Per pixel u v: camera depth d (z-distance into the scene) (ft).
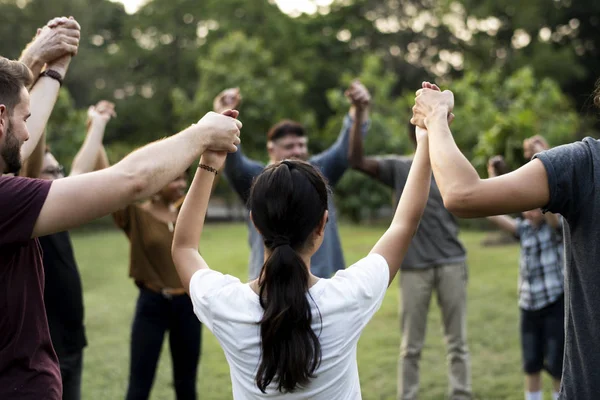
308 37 118.11
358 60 123.44
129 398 13.60
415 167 6.68
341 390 5.76
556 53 105.60
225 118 6.15
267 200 5.82
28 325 5.94
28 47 7.82
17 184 5.49
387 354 20.79
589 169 5.62
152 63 123.95
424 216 15.51
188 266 6.27
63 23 7.94
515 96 55.06
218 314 5.77
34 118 7.54
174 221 14.12
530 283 14.15
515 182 5.60
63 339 11.15
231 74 86.43
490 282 33.94
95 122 11.85
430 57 129.18
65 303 11.14
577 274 5.80
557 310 13.84
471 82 59.62
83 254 51.47
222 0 119.55
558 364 13.78
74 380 11.34
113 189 5.44
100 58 114.01
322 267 12.65
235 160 12.96
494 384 17.28
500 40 116.88
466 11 117.29
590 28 116.57
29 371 5.87
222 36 118.42
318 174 6.06
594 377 5.62
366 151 68.69
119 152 97.45
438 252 15.47
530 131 28.58
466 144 53.06
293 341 5.44
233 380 5.94
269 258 5.67
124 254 51.37
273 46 113.39
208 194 6.48
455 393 15.43
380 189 67.72
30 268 6.10
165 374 19.34
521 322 14.52
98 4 123.85
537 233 14.11
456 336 15.61
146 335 13.71
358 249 50.39
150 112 116.47
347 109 77.71
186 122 89.20
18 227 5.39
